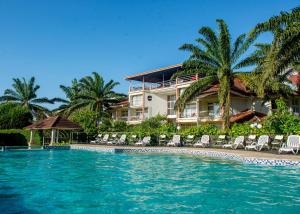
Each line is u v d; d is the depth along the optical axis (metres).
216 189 10.07
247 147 21.78
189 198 8.89
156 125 38.50
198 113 40.50
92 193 9.60
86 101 53.50
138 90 50.97
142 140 31.03
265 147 21.14
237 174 12.90
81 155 22.92
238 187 10.34
